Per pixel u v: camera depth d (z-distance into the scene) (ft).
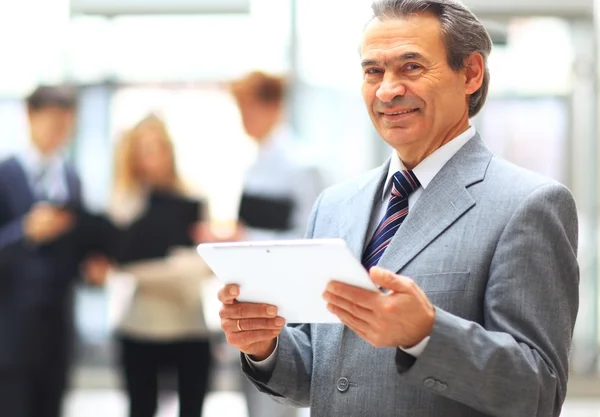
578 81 26.30
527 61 26.30
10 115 26.61
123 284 22.97
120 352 17.37
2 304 17.58
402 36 7.42
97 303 26.63
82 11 26.53
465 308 7.04
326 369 7.61
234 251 6.56
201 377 17.33
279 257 6.45
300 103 26.32
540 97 26.37
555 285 6.97
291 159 16.43
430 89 7.39
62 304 17.90
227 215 24.90
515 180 7.30
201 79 26.30
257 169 16.48
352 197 8.18
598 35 26.21
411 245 7.31
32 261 17.66
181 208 17.31
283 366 7.80
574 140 26.48
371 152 26.32
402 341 6.48
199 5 26.30
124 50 26.48
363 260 7.71
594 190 26.55
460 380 6.54
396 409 7.08
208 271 17.30
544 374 6.76
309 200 16.37
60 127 18.04
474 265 7.07
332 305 6.54
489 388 6.57
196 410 17.28
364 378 7.25
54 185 17.98
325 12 26.30
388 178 7.98
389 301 6.35
